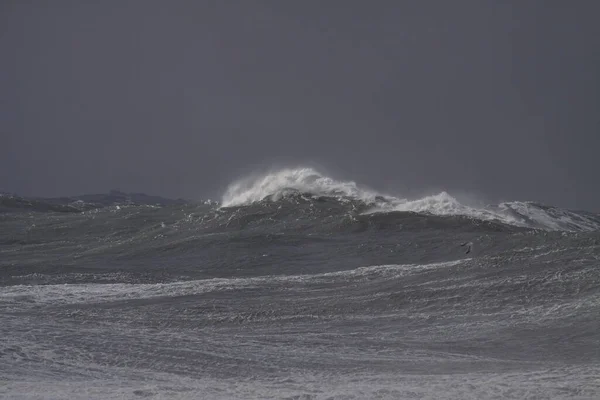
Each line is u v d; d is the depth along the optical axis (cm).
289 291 11112
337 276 12400
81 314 9431
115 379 5734
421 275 11600
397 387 5219
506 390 4969
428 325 8619
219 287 11556
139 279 14275
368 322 8919
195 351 6981
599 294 9225
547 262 11225
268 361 6638
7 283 13562
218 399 4675
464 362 6700
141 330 8238
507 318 8638
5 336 7375
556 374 5903
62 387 5194
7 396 4656
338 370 6303
